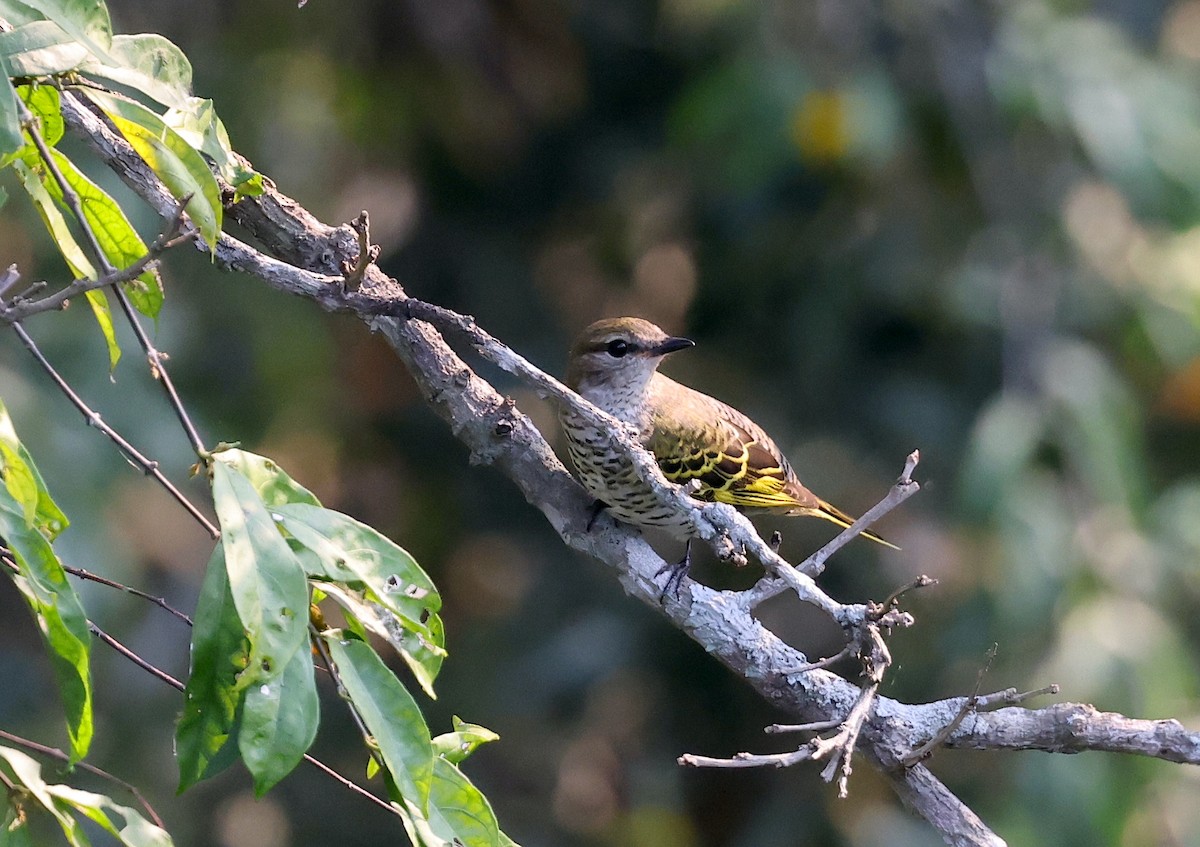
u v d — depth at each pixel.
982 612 11.69
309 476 16.20
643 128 15.45
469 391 7.83
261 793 4.48
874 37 12.95
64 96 6.80
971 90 12.69
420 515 16.31
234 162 5.70
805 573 6.12
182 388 13.16
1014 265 12.48
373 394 16.14
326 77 15.38
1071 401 11.66
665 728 15.29
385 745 4.86
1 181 9.34
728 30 13.27
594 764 15.38
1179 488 12.16
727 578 14.10
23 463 4.75
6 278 5.02
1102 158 12.03
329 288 6.52
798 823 14.12
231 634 4.73
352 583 4.96
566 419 8.23
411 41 15.10
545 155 15.75
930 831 14.03
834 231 13.57
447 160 15.85
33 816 5.75
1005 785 11.27
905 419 13.45
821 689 7.21
